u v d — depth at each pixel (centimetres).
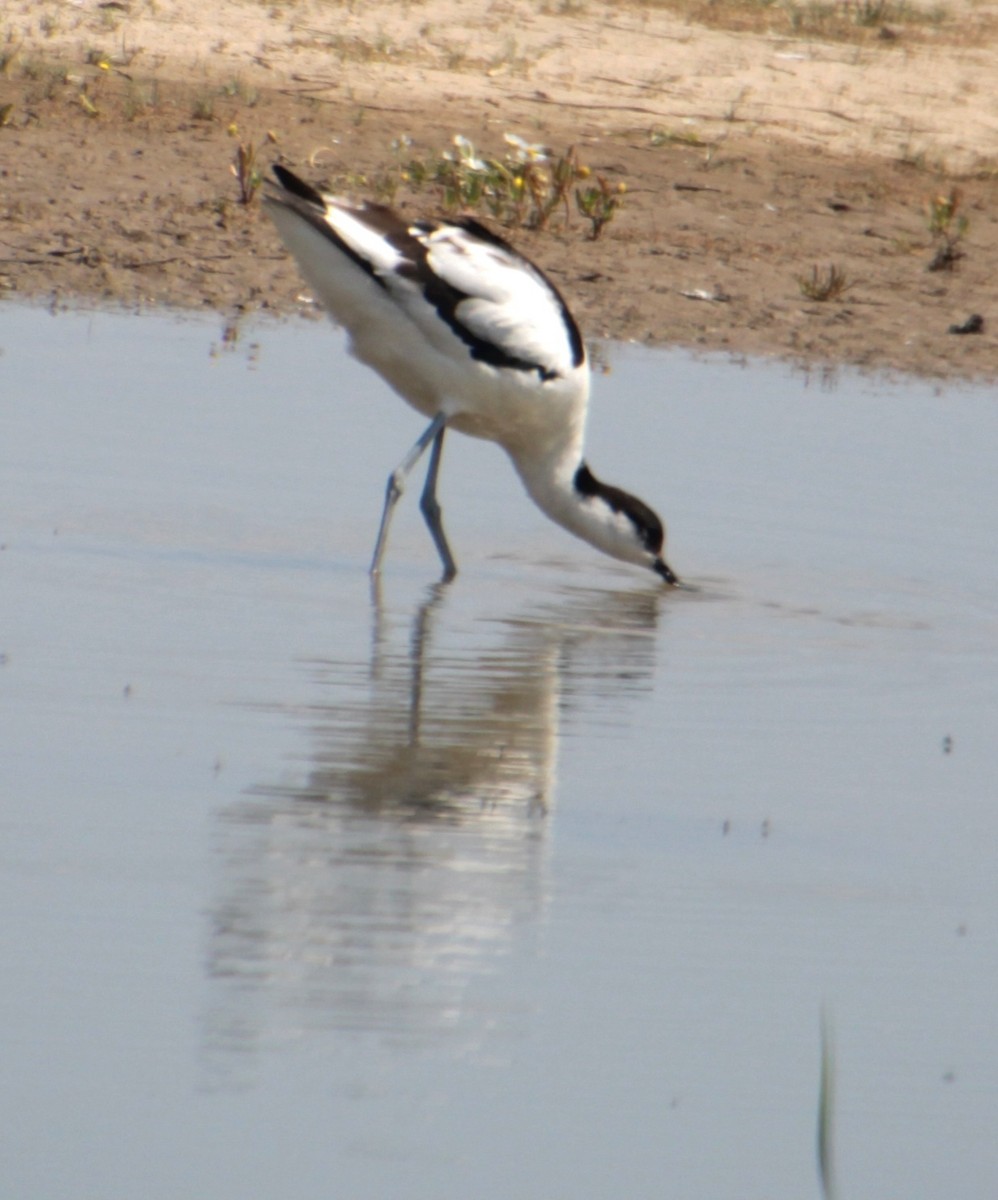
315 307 1806
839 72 2862
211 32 2650
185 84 2416
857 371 1738
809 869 770
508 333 1187
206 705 914
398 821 791
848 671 1039
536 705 953
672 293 1911
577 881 744
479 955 678
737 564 1233
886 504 1348
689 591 1184
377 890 724
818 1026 648
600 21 2998
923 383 1714
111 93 2331
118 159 2127
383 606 1113
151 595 1084
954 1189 567
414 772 846
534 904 721
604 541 1223
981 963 698
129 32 2598
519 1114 587
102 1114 575
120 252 1875
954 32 3250
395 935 688
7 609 1037
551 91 2588
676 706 966
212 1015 627
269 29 2706
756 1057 627
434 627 1079
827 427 1533
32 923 679
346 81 2506
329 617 1080
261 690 943
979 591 1197
